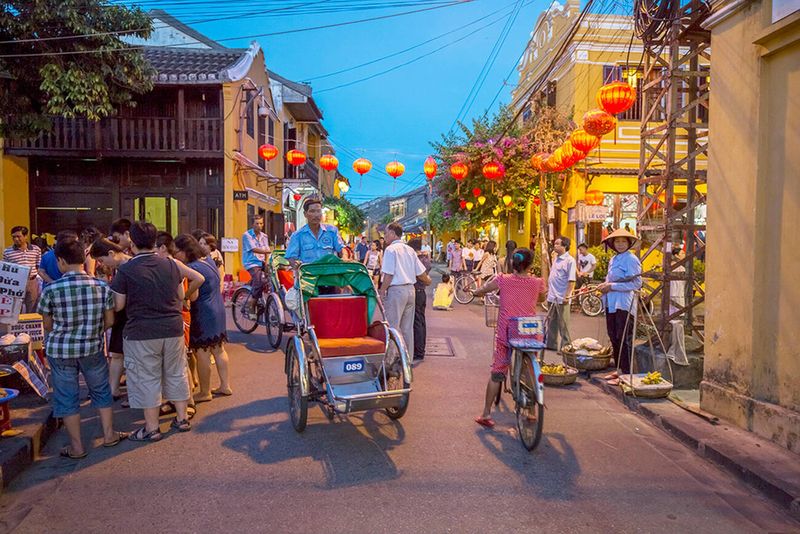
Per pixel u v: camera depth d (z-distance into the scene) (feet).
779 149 15.70
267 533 11.23
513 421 18.19
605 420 18.53
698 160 51.65
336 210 90.48
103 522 11.66
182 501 12.57
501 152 58.49
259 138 60.54
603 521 11.88
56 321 14.70
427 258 36.24
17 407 17.56
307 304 17.80
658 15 23.90
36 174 49.11
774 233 15.89
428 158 45.32
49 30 32.58
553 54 60.03
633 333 20.66
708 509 12.55
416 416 18.56
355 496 12.83
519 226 73.26
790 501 12.51
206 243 24.29
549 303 29.22
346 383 16.98
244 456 15.10
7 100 33.37
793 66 15.25
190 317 19.54
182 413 17.01
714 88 18.29
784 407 15.51
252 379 22.86
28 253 27.27
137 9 35.47
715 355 18.13
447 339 32.71
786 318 15.46
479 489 13.25
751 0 16.46
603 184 54.95
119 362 19.69
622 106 24.93
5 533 11.21
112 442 15.78
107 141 47.16
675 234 32.65
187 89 48.42
